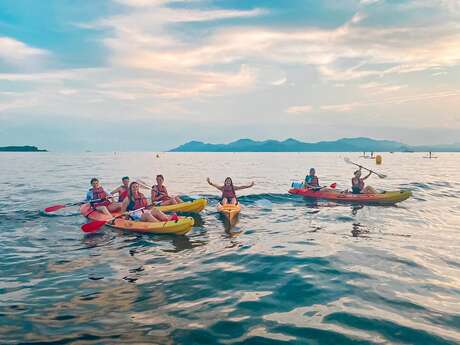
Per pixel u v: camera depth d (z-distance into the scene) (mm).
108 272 6559
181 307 4957
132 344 3959
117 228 10289
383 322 4402
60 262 7191
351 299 5117
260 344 3941
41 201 15203
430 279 5918
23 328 4379
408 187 20922
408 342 3932
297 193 16781
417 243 8336
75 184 22391
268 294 5359
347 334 4121
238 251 7836
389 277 6012
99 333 4227
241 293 5426
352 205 14219
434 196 17047
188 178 28391
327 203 14711
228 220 11383
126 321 4543
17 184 22219
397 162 69438
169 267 6812
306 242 8500
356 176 15766
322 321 4457
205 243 8625
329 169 41438
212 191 19578
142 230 9781
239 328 4316
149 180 26203
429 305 4898
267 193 17703
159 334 4188
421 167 47844
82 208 12539
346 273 6211
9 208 13469
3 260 7320
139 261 7227
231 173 34375
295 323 4418
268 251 7742
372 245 8156
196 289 5637
